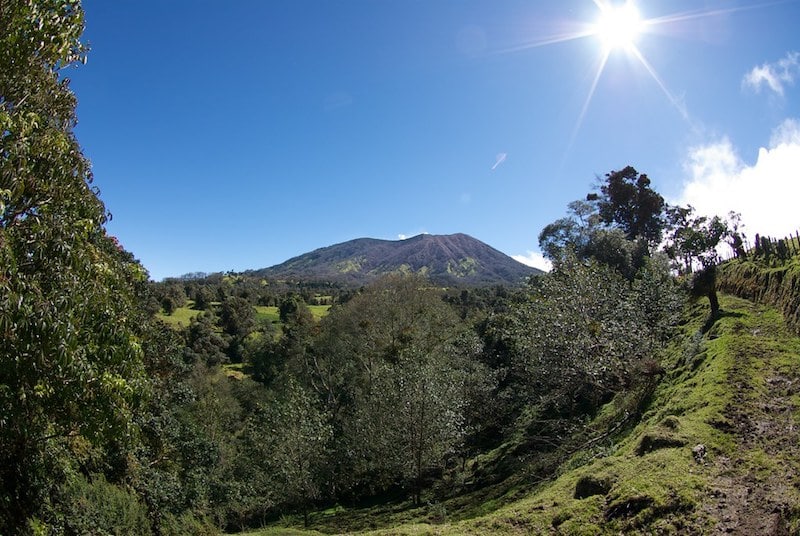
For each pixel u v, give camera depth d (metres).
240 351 63.94
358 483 32.78
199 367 44.69
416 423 25.34
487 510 17.11
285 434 27.83
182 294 76.31
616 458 10.87
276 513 31.11
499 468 24.19
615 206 45.31
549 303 21.61
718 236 21.31
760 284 21.00
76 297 6.88
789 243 23.06
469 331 38.81
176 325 59.84
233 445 39.44
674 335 21.59
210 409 37.47
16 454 9.41
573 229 42.75
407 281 47.41
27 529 10.03
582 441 18.33
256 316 76.62
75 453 13.85
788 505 7.51
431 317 45.06
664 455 9.99
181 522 18.72
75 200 8.30
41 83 8.43
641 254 38.38
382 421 28.22
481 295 77.69
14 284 6.01
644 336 18.34
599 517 8.66
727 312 19.58
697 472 9.22
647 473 9.43
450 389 27.00
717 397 12.41
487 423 31.73
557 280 24.12
